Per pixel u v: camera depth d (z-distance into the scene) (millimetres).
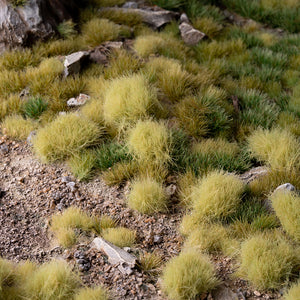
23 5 139
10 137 121
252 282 93
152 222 105
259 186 110
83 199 109
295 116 130
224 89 136
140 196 106
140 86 123
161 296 91
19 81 132
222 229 101
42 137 115
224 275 95
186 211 107
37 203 107
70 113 121
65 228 101
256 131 121
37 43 141
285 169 112
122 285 92
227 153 116
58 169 114
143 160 114
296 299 88
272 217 103
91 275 93
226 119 122
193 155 116
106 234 101
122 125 119
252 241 96
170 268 92
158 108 125
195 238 100
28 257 97
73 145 116
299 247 97
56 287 89
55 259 96
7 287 90
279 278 92
